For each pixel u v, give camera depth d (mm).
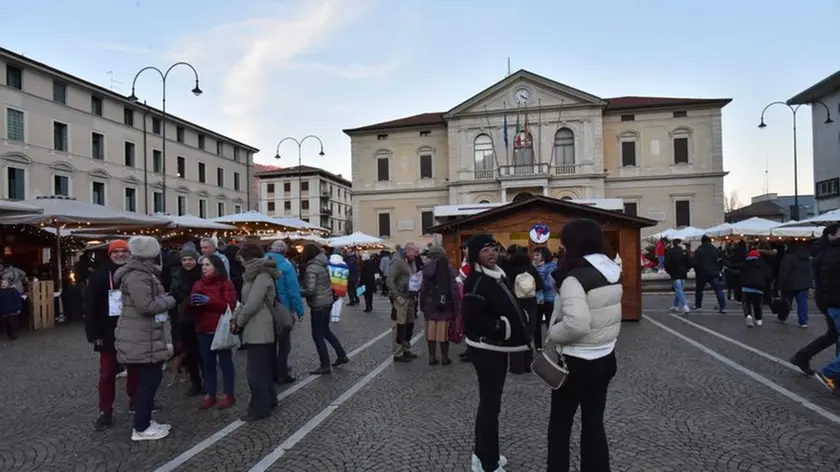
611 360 3543
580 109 42719
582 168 42500
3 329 12609
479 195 44312
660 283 21281
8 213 13148
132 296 5066
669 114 43031
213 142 54406
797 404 5957
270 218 23406
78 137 37969
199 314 6180
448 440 5078
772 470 4277
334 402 6387
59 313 14906
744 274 11648
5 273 11695
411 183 47562
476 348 4234
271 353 5957
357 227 48469
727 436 5023
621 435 5094
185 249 6750
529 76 43344
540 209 13281
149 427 5301
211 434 5340
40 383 7504
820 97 41938
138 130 43938
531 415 5766
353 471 4410
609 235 13609
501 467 4301
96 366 8609
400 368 8180
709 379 7086
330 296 7992
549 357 3576
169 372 8180
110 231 21109
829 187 40656
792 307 15070
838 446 4734
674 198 42875
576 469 4383
